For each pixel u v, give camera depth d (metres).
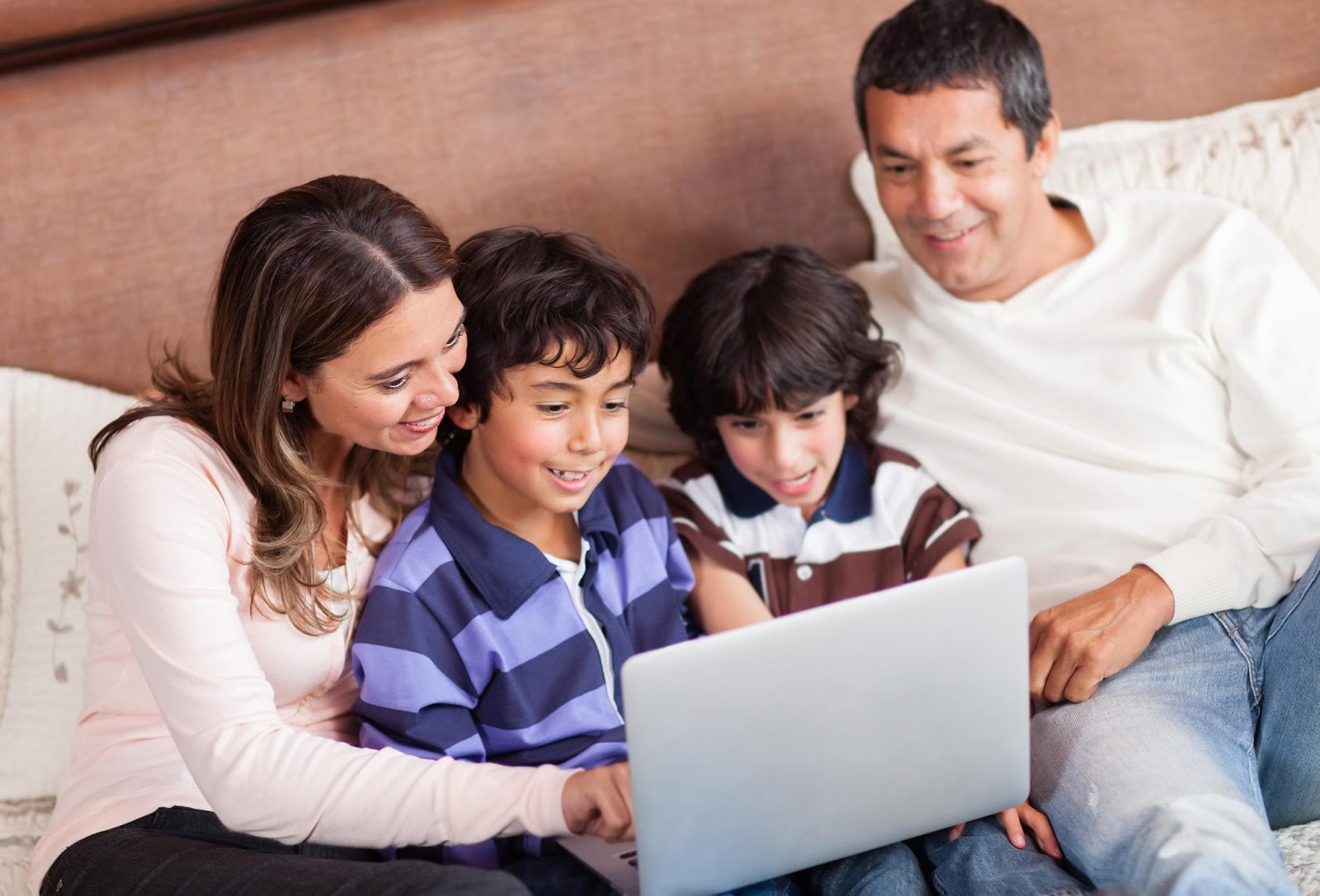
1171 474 1.47
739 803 1.03
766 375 1.41
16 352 1.69
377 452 1.33
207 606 1.09
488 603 1.28
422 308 1.12
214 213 1.72
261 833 1.08
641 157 1.81
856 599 0.99
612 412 1.28
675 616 1.38
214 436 1.20
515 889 0.97
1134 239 1.54
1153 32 1.94
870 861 1.19
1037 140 1.50
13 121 1.68
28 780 1.46
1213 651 1.31
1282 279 1.46
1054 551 1.47
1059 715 1.27
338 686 1.31
